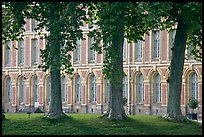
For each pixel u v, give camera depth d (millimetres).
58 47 39312
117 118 40781
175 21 42188
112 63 39531
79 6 40719
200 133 37906
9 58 101438
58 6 41062
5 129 38969
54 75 42094
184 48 42719
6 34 43750
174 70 42562
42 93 96750
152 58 86500
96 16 41844
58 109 41906
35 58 98062
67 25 39344
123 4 38344
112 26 38438
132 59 88438
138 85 88188
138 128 38969
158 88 86125
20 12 41938
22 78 99812
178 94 42281
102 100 90625
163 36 85188
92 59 92375
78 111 93062
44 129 39000
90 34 39344
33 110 94312
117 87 41094
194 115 73062
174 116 41781
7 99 101438
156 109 85625
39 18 42219
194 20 39625
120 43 39906
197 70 81875
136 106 87812
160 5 37719
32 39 97812
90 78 92688
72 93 94000
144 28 44500
